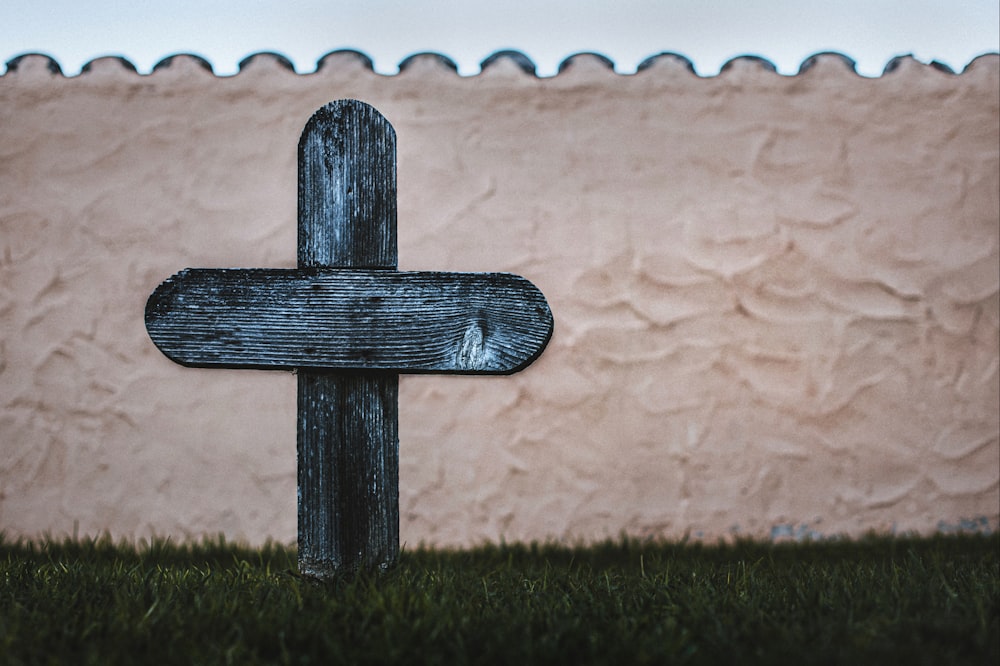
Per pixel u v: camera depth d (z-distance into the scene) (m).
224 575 2.59
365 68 3.89
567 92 3.88
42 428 3.81
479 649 1.79
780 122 3.87
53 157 3.85
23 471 3.80
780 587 2.38
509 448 3.82
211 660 1.72
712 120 3.87
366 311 2.20
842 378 3.80
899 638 1.80
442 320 2.18
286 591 2.22
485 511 3.80
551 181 3.85
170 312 2.24
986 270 3.82
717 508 3.79
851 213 3.84
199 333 2.23
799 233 3.83
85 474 3.80
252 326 2.22
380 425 2.25
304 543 2.27
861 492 3.78
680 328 3.82
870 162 3.86
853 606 2.06
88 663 1.66
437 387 3.83
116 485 3.80
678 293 3.82
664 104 3.87
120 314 3.82
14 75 3.88
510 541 3.79
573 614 2.05
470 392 3.83
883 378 3.80
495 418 3.82
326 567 2.25
